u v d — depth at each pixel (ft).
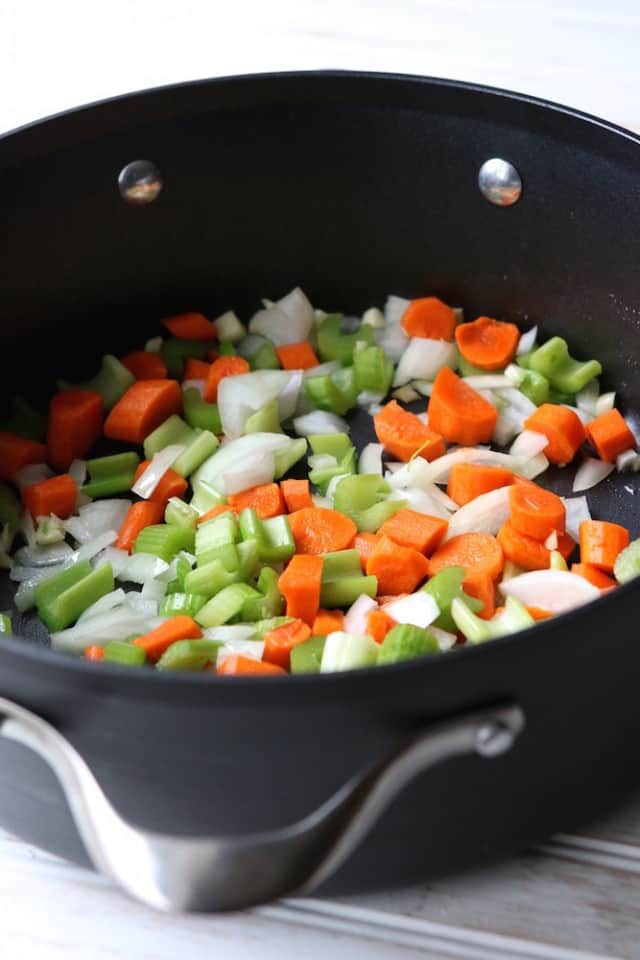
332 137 2.19
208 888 1.65
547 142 2.12
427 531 2.05
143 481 2.14
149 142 2.15
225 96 2.14
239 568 2.01
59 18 2.60
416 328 2.27
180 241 2.25
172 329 2.29
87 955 1.78
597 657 1.65
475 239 2.23
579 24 2.56
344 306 2.34
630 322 2.17
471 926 1.79
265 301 2.31
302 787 1.66
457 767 1.66
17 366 2.22
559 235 2.18
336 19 2.57
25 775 1.72
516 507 2.05
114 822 1.65
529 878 1.82
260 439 2.17
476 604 1.97
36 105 2.46
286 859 1.65
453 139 2.17
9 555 2.11
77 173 2.14
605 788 1.78
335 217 2.26
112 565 2.07
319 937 1.79
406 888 1.80
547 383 2.21
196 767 1.64
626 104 2.43
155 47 2.54
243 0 2.61
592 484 2.15
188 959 1.78
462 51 2.52
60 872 1.83
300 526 2.06
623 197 2.10
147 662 1.95
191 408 2.22
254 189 2.23
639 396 2.19
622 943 1.78
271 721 1.60
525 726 1.66
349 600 2.01
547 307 2.24
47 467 2.19
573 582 2.01
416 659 1.59
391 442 2.17
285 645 1.94
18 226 2.14
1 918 1.80
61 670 1.59
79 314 2.24
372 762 1.64
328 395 2.21
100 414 2.21
